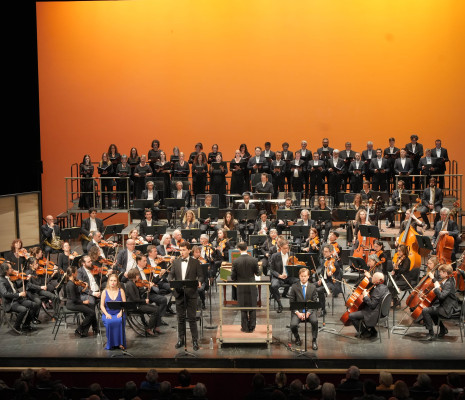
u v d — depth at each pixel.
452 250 11.72
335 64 18.03
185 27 18.30
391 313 11.09
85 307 10.01
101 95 18.64
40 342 9.88
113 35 18.44
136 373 9.14
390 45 17.78
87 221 14.15
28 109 17.14
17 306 10.27
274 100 18.33
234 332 9.90
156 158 16.45
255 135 18.50
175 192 15.41
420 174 15.69
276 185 16.02
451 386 7.52
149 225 13.95
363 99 18.05
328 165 16.00
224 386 9.09
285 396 7.12
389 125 18.03
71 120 18.73
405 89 17.86
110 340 9.46
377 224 14.36
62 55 18.55
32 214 15.14
